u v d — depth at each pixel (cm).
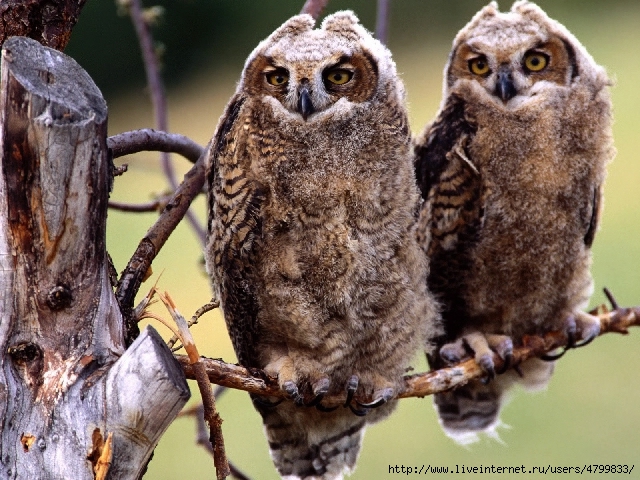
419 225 1003
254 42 2756
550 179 1001
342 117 861
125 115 2584
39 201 550
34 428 548
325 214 839
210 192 878
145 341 547
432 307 921
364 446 1595
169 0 2728
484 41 1045
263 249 839
